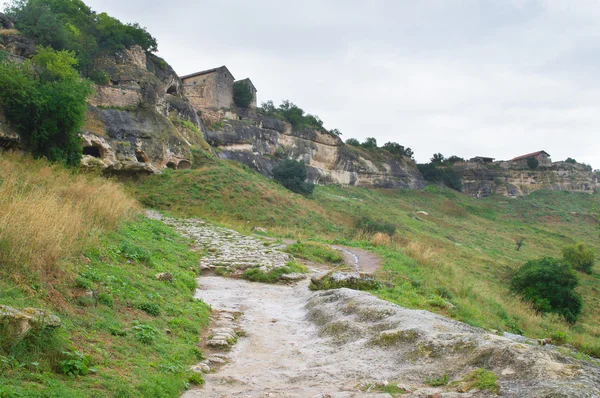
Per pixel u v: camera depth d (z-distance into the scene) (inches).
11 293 232.5
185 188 1381.6
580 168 4709.6
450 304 462.3
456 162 4375.0
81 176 766.5
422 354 248.1
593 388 178.5
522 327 577.3
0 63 989.2
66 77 1097.4
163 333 281.4
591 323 938.1
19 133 951.6
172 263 520.4
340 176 3223.4
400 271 622.2
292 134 2930.6
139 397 189.5
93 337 233.9
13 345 185.0
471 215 3213.6
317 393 212.5
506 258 1958.7
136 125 1489.9
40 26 1464.1
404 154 4202.8
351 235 1305.4
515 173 4338.1
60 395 166.7
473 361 224.7
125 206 621.9
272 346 305.7
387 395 200.5
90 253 366.0
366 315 330.0
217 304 411.8
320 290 462.6
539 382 188.1
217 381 233.3
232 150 2386.8
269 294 478.6
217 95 2647.6
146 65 2000.5
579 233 3073.3
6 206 307.9
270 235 1007.0
